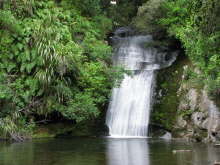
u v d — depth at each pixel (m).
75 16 23.89
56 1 24.89
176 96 21.05
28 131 18.94
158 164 10.45
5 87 18.66
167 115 20.70
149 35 25.91
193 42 14.98
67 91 19.45
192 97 19.67
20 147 14.88
